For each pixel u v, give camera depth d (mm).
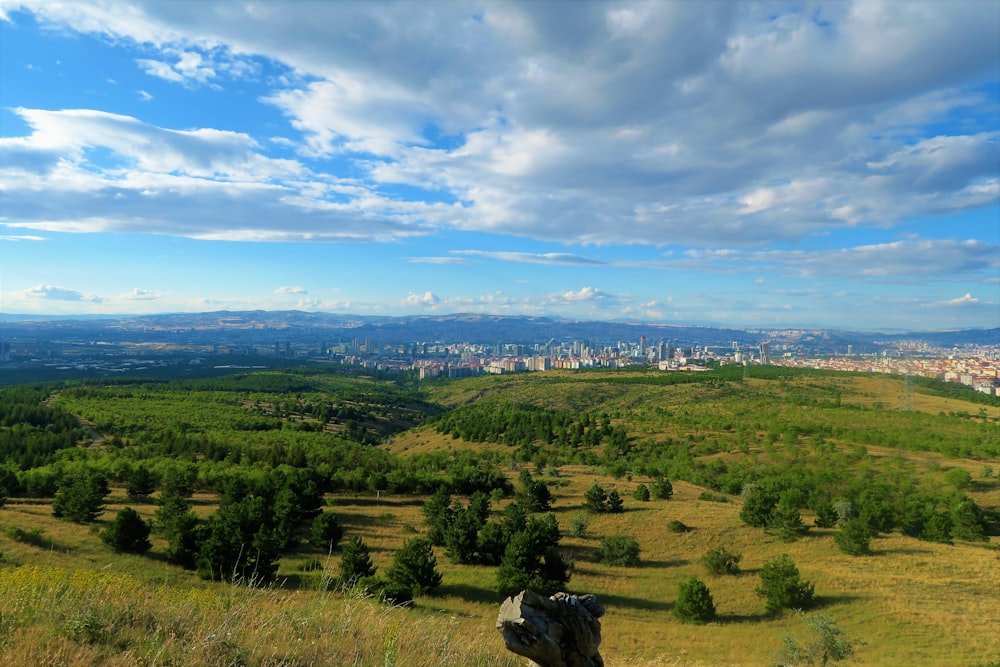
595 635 6660
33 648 7176
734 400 172875
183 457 85312
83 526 50188
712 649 34125
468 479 78500
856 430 122250
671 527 60812
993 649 32375
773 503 62719
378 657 8984
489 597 41312
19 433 103062
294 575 38969
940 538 59188
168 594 11148
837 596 41969
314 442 113750
